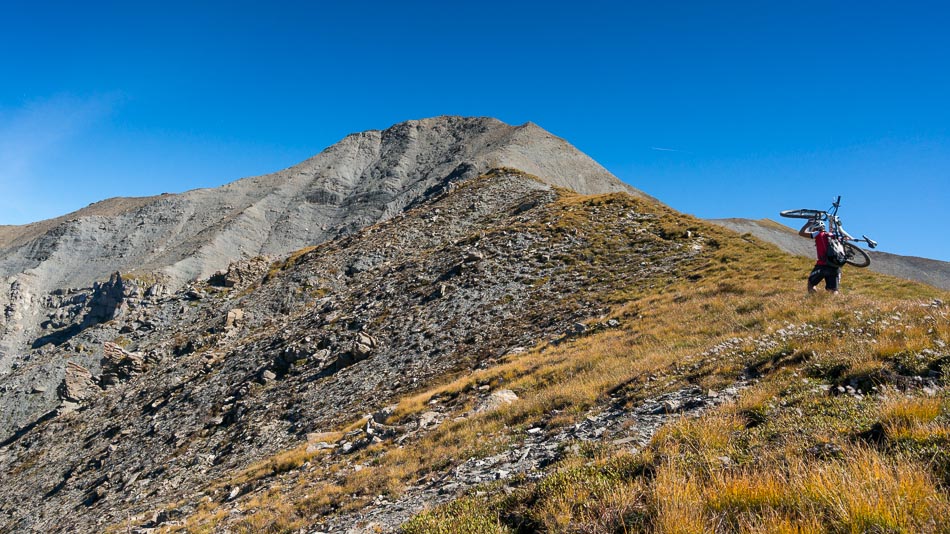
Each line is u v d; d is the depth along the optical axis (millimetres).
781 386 9570
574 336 28344
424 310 45406
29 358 125562
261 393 42156
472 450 13656
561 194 79375
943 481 4855
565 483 7039
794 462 5789
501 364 29000
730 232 45250
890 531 4188
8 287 153750
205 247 171875
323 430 30125
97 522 29328
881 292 22750
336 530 11195
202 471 31875
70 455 48469
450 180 192250
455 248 60188
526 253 51375
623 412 11977
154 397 54562
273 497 17625
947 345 8945
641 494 6145
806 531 4410
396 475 14070
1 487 48000
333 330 48625
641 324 24844
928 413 6293
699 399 10688
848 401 7859
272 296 85562
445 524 7352
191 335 80562
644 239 47719
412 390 31703
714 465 6418
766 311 17656
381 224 103375
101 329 100750
